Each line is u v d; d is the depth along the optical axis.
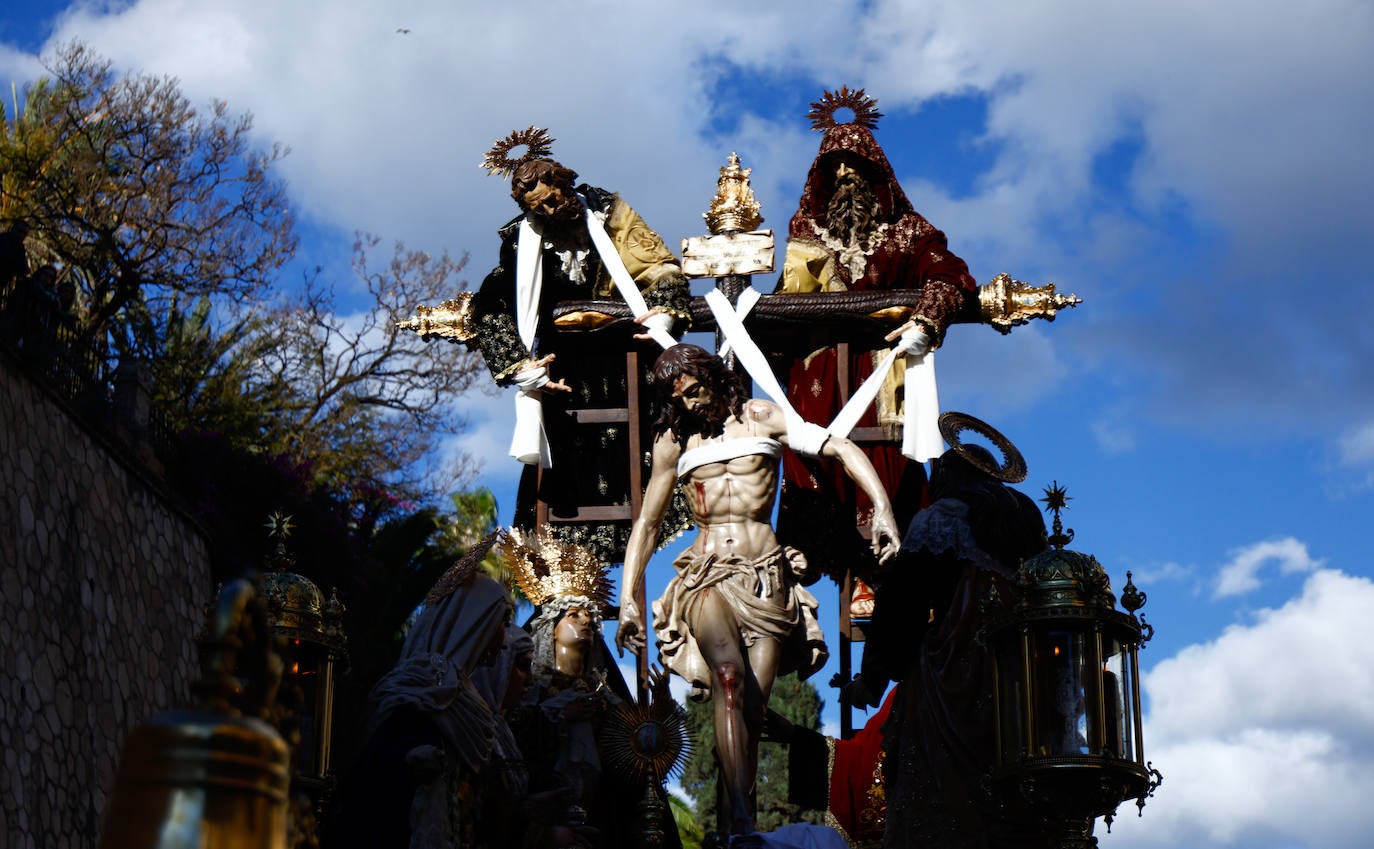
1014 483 11.09
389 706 8.59
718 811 10.16
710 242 12.22
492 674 9.83
